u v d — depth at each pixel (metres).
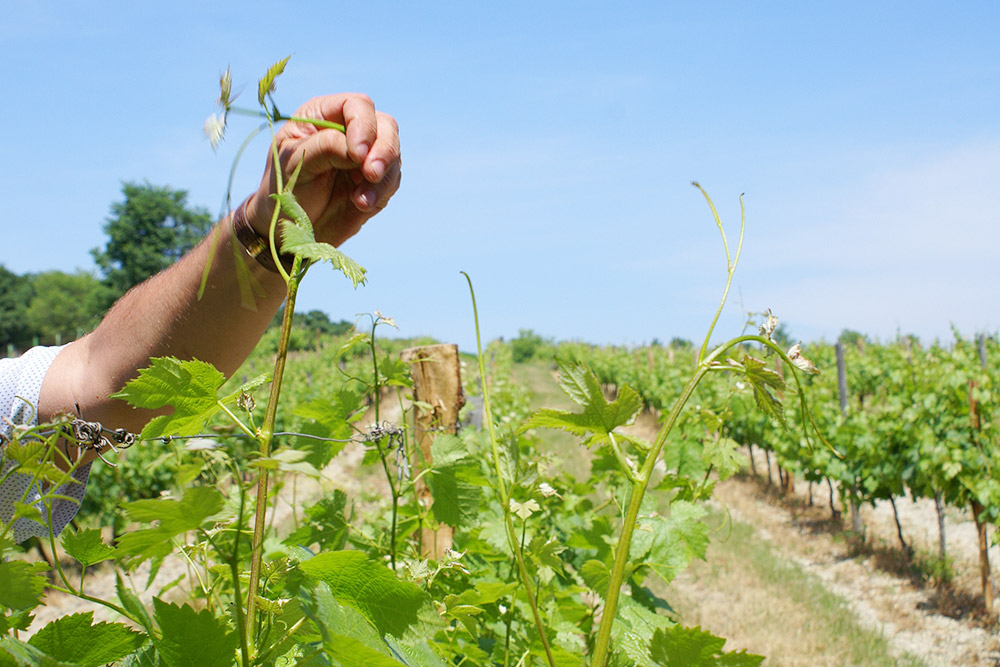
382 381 1.85
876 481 8.06
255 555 0.76
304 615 0.85
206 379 0.86
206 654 0.75
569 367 0.93
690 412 2.66
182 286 1.30
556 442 12.02
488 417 1.04
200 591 2.07
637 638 0.84
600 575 1.97
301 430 1.86
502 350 26.25
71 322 69.00
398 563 1.83
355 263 0.80
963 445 7.07
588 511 3.19
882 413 8.48
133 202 49.38
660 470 7.34
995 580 7.16
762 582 6.77
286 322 0.80
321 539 1.87
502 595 1.61
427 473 1.81
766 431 10.93
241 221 1.20
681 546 2.10
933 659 5.51
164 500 0.62
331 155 1.10
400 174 1.19
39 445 0.80
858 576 7.41
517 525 2.18
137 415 1.39
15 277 71.25
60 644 0.84
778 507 10.41
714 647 0.80
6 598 0.76
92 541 0.92
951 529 9.12
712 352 0.89
